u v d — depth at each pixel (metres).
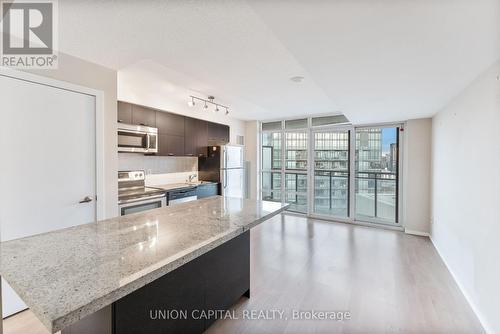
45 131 2.10
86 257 1.09
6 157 1.91
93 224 1.62
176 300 1.54
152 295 1.39
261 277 2.67
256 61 2.31
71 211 2.27
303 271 2.81
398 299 2.27
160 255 1.11
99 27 1.72
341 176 5.07
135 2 1.43
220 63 2.37
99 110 2.43
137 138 3.48
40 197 2.08
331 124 5.07
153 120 3.76
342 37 1.50
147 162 4.16
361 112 3.69
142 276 0.92
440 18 1.27
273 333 1.84
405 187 4.33
